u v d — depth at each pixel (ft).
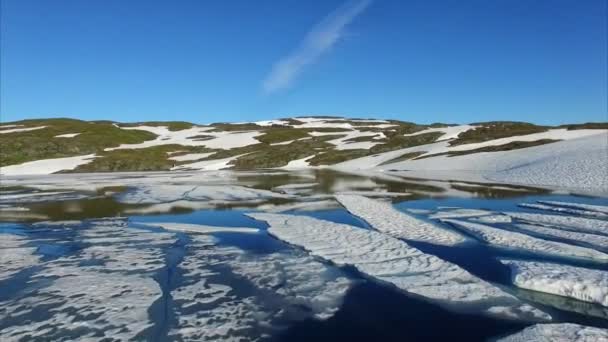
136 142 330.13
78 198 99.45
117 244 51.44
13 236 56.29
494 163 166.61
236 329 27.86
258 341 26.16
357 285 35.81
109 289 35.53
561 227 56.95
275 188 118.73
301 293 34.14
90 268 41.50
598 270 36.63
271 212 75.56
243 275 38.86
